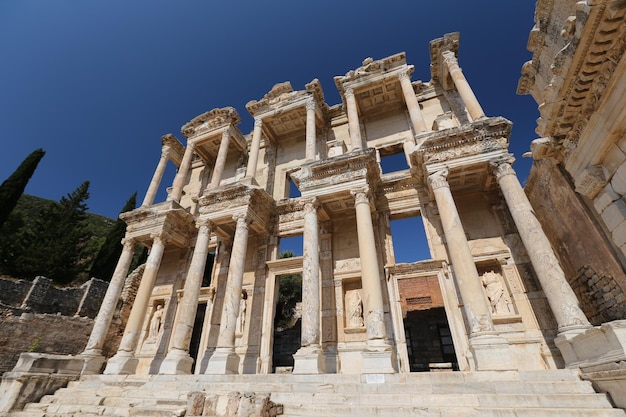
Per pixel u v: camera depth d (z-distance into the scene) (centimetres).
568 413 658
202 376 1198
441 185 1305
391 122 2053
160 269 2150
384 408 775
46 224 3200
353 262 1625
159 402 984
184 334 1464
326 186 1538
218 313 1781
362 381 988
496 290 1336
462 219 1529
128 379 1333
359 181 1483
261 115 2189
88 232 3538
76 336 2050
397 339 1336
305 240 1441
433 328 2175
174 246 2184
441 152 1389
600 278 1096
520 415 684
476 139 1348
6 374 1249
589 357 797
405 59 1931
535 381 809
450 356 2055
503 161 1265
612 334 682
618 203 730
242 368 1521
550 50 1129
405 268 1466
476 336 997
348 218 1775
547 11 1095
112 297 1780
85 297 2375
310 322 1246
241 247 1574
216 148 2523
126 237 2006
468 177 1466
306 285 1330
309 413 810
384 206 1670
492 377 880
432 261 1425
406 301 2552
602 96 668
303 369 1135
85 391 1248
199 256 1662
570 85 696
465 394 796
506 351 938
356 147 1711
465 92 1595
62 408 1090
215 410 748
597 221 1029
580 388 755
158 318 1964
